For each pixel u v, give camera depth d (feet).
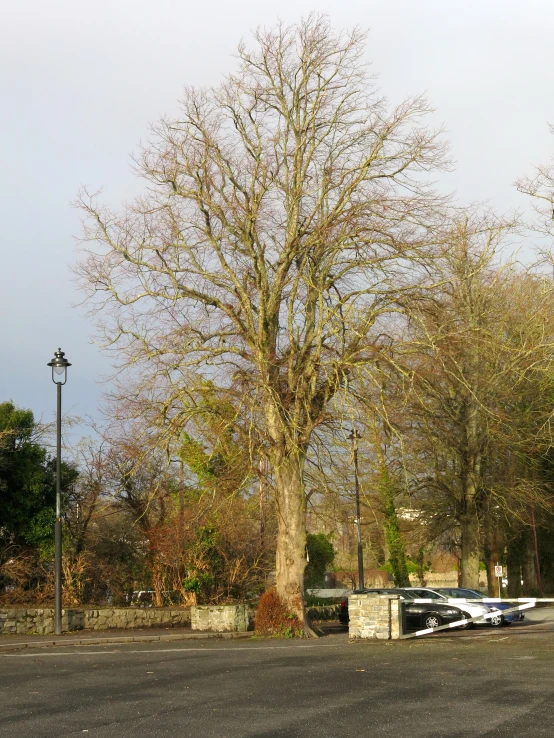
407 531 153.99
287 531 88.17
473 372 117.91
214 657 61.87
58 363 88.12
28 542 104.99
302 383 84.43
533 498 131.75
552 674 47.98
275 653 64.90
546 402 130.21
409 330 89.56
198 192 86.99
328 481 88.38
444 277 88.58
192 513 111.45
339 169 86.74
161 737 30.55
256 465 86.79
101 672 51.83
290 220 88.28
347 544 189.98
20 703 38.81
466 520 134.82
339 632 102.37
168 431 84.99
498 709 35.76
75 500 112.88
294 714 35.17
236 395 82.94
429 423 118.83
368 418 83.61
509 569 168.86
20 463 103.35
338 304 84.43
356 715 34.73
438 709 35.96
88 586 110.52
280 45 89.45
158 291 87.86
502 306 121.80
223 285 88.43
